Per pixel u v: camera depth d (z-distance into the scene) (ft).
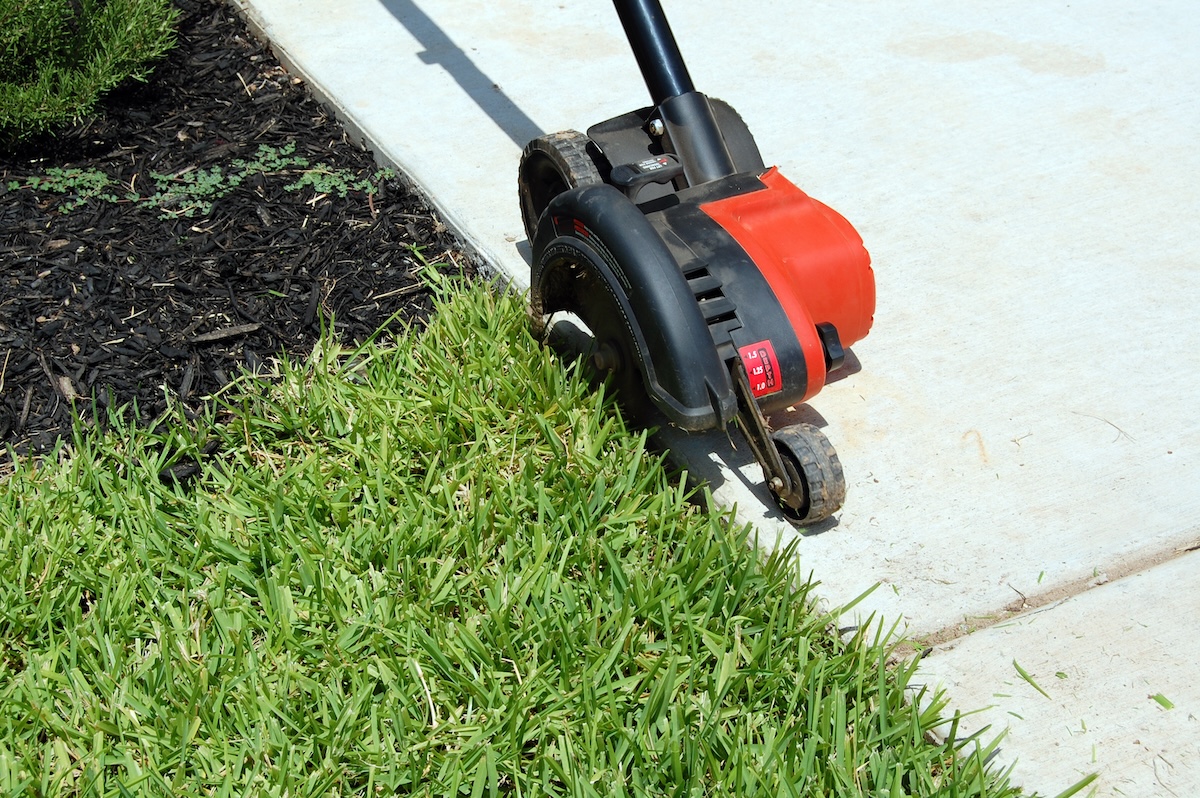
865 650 8.05
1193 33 15.87
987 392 10.43
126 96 14.80
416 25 16.43
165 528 9.06
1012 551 8.94
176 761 7.49
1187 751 7.50
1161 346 10.87
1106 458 9.71
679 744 7.47
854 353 10.92
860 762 7.43
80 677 7.97
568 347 10.61
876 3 16.88
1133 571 8.74
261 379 10.82
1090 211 12.66
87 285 11.73
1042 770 7.43
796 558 8.66
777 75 15.23
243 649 8.11
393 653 8.05
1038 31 16.08
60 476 9.58
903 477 9.62
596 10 16.81
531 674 7.89
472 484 9.59
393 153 13.71
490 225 12.55
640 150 10.40
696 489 9.18
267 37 16.15
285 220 12.82
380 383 10.52
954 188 13.07
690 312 8.63
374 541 8.85
